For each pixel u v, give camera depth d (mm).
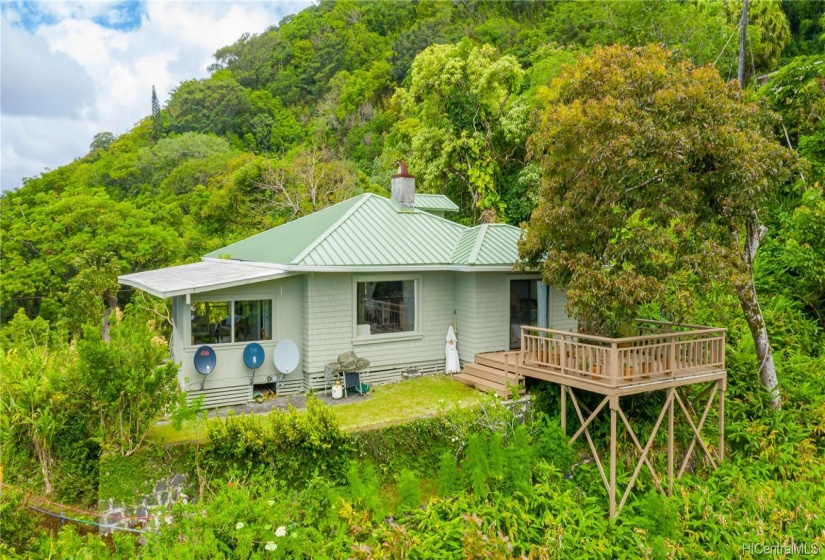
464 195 28672
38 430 10297
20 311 22953
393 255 14844
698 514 11570
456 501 10156
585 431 11961
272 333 13836
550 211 12812
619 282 11602
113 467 9375
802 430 13812
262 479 9578
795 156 12562
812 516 11422
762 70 31125
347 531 9180
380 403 13023
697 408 14414
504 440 11844
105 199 32531
